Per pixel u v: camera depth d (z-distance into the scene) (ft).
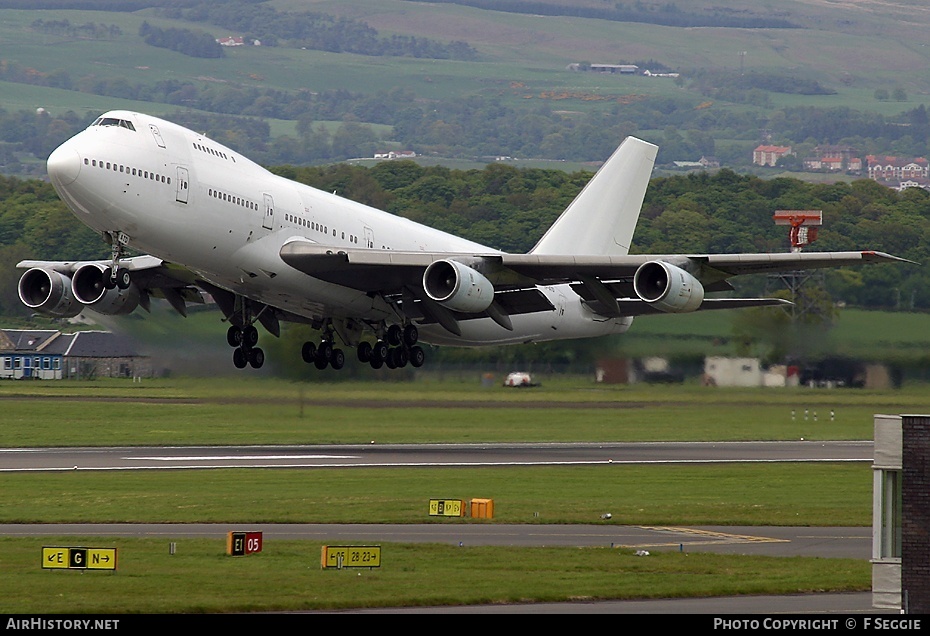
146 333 534.78
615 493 362.94
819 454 478.18
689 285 390.42
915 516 193.57
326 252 401.08
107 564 230.48
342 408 531.50
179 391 531.09
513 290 442.09
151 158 358.64
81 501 331.77
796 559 253.65
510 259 410.72
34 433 501.97
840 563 249.14
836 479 403.34
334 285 424.05
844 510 333.21
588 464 438.40
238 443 487.20
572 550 260.21
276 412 521.65
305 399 526.57
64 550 231.50
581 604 209.26
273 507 324.39
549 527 298.15
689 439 512.63
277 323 471.62
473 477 395.55
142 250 378.12
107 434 503.20
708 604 209.77
